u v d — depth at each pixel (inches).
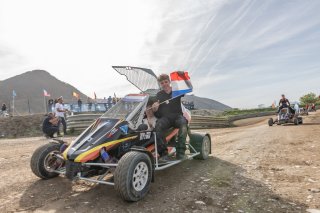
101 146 175.2
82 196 170.9
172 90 218.5
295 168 224.1
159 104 214.5
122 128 187.6
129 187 154.8
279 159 257.8
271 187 180.5
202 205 154.7
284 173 210.8
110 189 182.9
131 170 155.9
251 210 147.1
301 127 573.3
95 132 186.1
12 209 152.9
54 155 200.4
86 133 192.2
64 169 204.4
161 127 212.5
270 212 144.0
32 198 168.6
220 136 466.3
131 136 191.9
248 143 362.9
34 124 678.5
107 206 155.1
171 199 164.2
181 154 222.1
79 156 168.2
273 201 157.6
